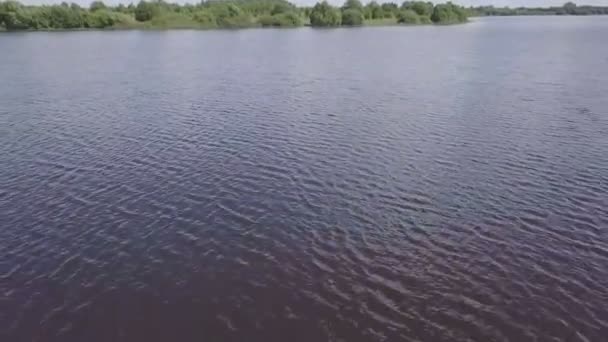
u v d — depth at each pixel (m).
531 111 50.59
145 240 25.91
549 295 21.33
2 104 57.28
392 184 32.38
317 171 34.66
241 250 24.86
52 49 122.31
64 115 51.66
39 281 22.62
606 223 27.05
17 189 32.16
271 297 21.44
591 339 18.92
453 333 19.27
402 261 23.77
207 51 115.94
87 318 20.36
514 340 18.92
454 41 142.25
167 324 20.00
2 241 25.83
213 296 21.59
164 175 34.22
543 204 29.36
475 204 29.47
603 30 193.75
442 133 43.25
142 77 76.88
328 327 19.64
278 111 52.12
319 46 126.88
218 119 48.94
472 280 22.33
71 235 26.45
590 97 57.00
